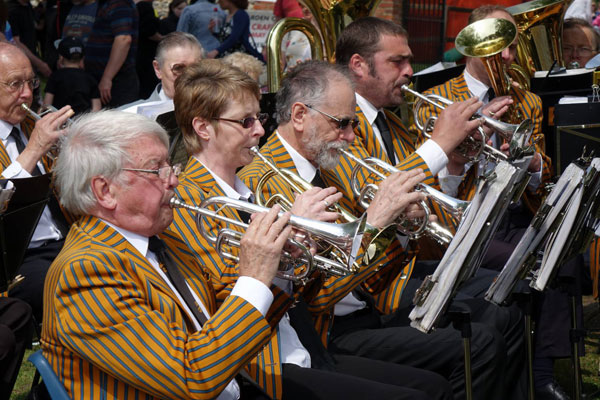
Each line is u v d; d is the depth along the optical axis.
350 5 4.65
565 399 3.73
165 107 4.50
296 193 2.95
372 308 3.34
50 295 2.01
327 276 2.74
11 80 3.68
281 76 4.59
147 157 2.12
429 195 2.92
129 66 7.46
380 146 3.81
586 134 3.75
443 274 2.43
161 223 2.19
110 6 7.25
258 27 9.54
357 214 3.37
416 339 3.08
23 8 9.19
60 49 7.01
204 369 1.96
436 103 3.84
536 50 5.38
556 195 2.67
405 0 11.55
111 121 2.12
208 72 2.80
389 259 3.08
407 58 3.87
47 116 3.54
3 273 2.95
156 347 1.96
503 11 4.38
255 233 2.11
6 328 2.96
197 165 2.83
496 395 3.10
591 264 4.19
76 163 2.10
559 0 5.25
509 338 3.49
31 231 3.03
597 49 6.00
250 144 2.82
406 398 2.52
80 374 2.01
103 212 2.13
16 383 3.92
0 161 3.58
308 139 3.14
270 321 2.42
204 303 2.33
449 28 12.05
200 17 8.12
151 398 2.02
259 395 2.58
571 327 3.49
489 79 4.25
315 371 2.64
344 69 3.22
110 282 1.97
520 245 2.69
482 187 2.44
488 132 3.73
